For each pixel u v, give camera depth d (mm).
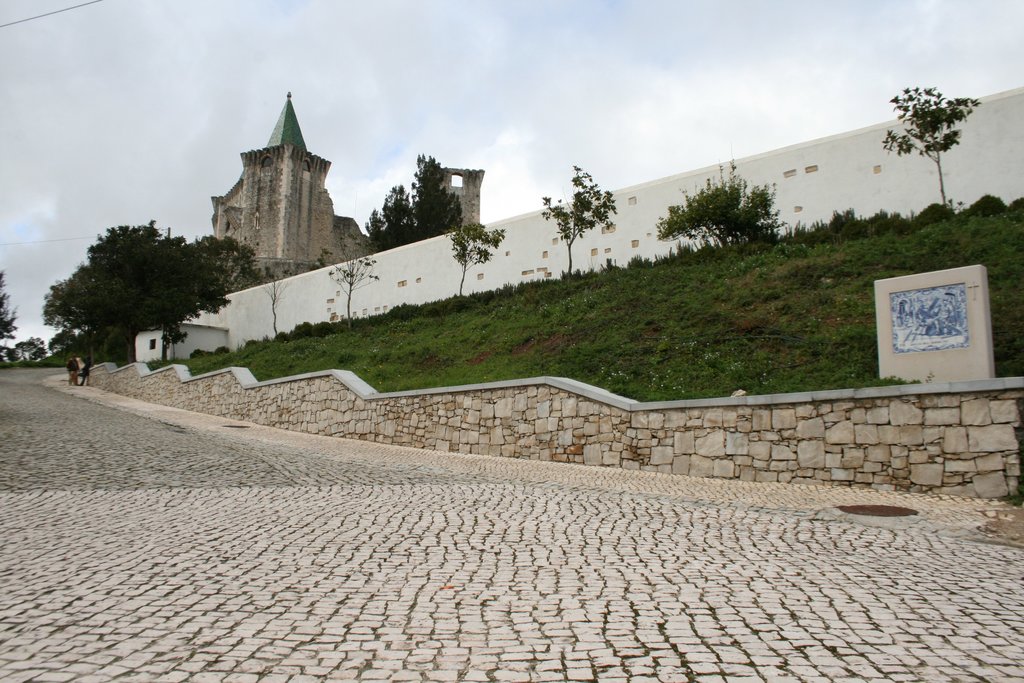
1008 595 5164
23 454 11719
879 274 16031
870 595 5086
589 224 26156
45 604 4645
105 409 23156
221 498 8438
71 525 6895
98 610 4547
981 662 3914
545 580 5336
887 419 9648
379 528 6938
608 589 5137
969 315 10359
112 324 36344
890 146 20469
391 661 3842
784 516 7930
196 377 25656
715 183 24969
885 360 11273
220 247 49938
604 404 12703
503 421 14406
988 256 15125
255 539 6426
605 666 3811
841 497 9125
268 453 13539
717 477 11102
